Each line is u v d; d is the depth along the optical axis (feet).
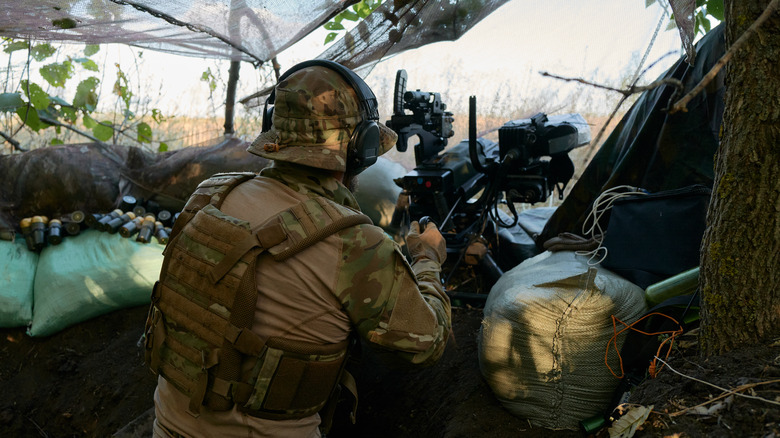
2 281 10.78
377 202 11.62
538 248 10.21
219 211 4.80
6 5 8.44
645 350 6.68
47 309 10.61
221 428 4.67
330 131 4.77
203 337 4.56
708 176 8.24
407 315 4.65
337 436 8.77
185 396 4.81
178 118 17.31
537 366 6.94
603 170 9.42
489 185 9.61
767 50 4.57
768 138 4.68
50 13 8.79
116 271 10.68
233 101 14.34
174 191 11.93
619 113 9.47
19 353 10.79
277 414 4.71
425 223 6.05
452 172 9.34
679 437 4.71
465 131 10.94
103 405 10.05
